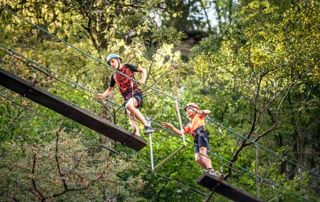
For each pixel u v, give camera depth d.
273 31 20.02
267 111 23.42
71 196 14.24
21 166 13.91
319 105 24.55
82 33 19.25
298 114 24.53
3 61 18.47
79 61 18.45
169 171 19.05
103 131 10.75
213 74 20.00
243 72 19.12
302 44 18.91
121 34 19.86
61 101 10.34
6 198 13.84
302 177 22.83
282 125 23.88
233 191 11.52
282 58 18.66
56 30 20.27
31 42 19.67
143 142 10.89
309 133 26.25
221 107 23.69
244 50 19.03
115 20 18.89
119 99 17.66
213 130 20.81
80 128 18.47
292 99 24.22
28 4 18.89
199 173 19.06
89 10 18.91
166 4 21.94
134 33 19.84
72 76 18.47
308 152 25.84
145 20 19.03
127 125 18.05
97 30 18.97
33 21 19.11
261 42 19.11
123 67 11.77
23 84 10.15
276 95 18.95
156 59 18.42
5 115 18.22
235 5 27.55
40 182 13.89
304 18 19.48
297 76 19.38
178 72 19.72
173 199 19.27
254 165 21.50
